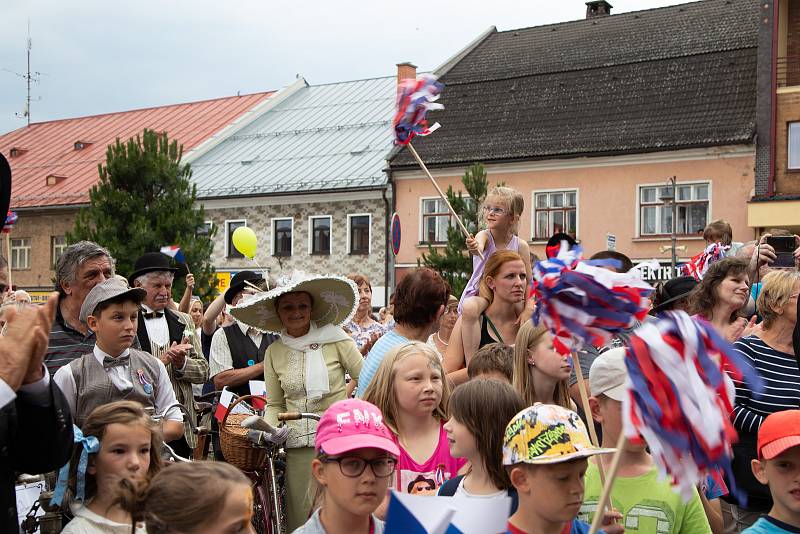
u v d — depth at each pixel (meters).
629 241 29.59
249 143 41.12
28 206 42.62
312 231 35.78
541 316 3.22
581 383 3.63
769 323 5.14
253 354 7.59
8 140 49.91
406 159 33.72
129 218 23.55
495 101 33.81
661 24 33.47
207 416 7.49
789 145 27.09
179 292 22.86
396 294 5.61
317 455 3.71
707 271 5.89
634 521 3.86
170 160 24.55
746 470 4.83
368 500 3.59
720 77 30.09
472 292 6.25
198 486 3.12
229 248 37.41
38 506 4.41
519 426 3.35
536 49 35.28
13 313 3.26
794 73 27.19
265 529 5.79
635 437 2.63
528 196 31.30
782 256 7.85
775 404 4.89
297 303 6.17
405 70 36.28
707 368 2.71
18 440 3.44
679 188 28.95
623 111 30.81
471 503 3.41
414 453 4.57
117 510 3.96
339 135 39.28
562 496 3.26
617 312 3.15
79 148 46.53
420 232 33.34
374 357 5.51
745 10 32.41
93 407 5.09
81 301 5.65
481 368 4.82
